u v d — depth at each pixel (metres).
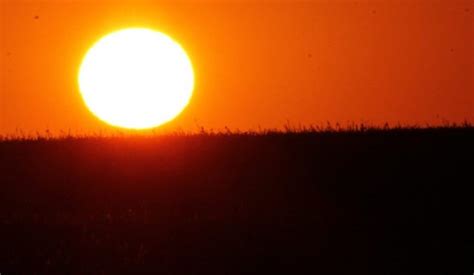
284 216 65.81
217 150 93.81
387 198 77.12
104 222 62.97
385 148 92.69
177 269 51.31
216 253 54.50
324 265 51.97
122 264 52.28
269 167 88.75
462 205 72.31
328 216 66.25
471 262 52.78
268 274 50.41
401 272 50.69
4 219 64.81
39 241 57.47
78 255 54.12
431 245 56.53
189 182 85.00
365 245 56.41
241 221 63.25
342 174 85.94
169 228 60.88
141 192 82.50
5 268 51.28
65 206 76.38
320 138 96.88
